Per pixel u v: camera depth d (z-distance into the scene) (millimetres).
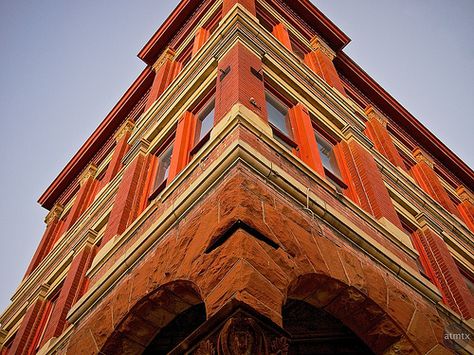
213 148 7637
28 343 12461
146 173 11211
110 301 7469
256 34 11000
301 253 6145
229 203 6070
